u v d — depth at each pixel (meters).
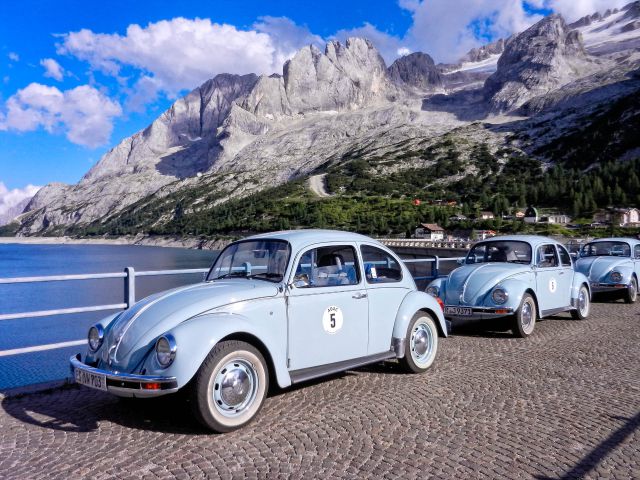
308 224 150.38
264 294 4.62
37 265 95.62
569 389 5.53
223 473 3.47
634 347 7.67
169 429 4.29
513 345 7.82
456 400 5.10
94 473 3.47
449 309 8.62
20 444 3.97
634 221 110.94
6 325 30.00
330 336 5.08
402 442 4.02
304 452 3.82
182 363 3.94
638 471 3.56
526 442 4.05
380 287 5.65
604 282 12.79
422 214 145.75
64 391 5.40
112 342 4.35
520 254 9.26
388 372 6.14
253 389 4.38
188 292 4.66
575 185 151.75
